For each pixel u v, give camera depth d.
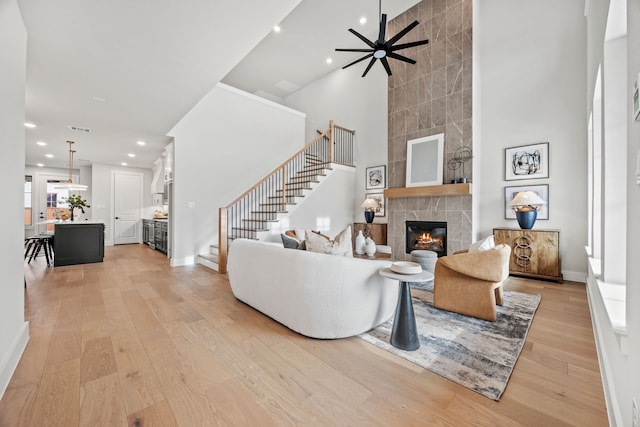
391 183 5.39
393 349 1.99
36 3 2.04
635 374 0.94
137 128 4.82
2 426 1.26
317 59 6.86
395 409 1.39
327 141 7.55
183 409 1.38
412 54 5.14
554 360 1.84
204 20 2.31
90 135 5.21
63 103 3.81
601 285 1.85
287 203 5.58
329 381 1.62
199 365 1.78
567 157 3.91
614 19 1.67
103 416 1.33
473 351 1.96
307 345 2.06
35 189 7.75
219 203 5.68
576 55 3.87
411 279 1.89
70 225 5.12
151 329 2.32
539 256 3.85
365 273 2.19
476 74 4.54
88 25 2.32
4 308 1.63
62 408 1.38
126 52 2.72
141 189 8.66
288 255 2.33
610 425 1.25
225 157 5.79
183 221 5.20
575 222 3.86
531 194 3.81
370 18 5.39
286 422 1.30
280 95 8.84
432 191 4.59
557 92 4.01
